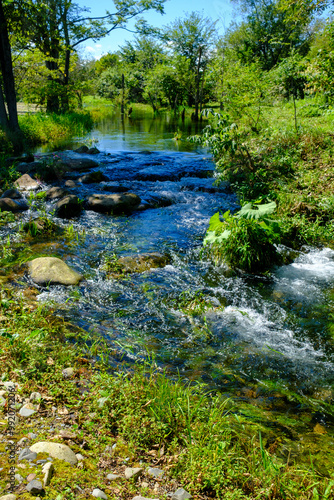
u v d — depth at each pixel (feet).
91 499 6.12
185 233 23.16
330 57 32.27
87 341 12.37
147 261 18.86
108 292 15.97
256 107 39.88
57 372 9.87
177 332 13.66
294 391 10.96
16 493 5.74
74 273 16.79
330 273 18.60
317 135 34.99
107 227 23.54
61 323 13.19
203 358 12.30
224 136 30.27
